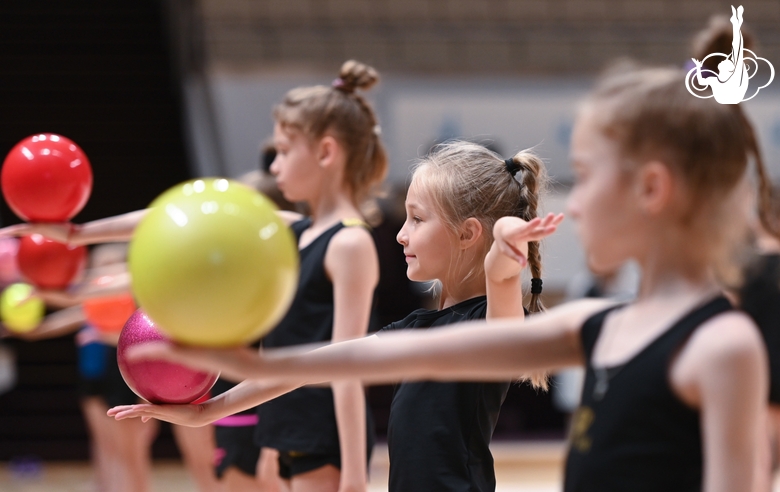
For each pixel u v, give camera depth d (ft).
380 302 44.06
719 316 6.05
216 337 5.87
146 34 53.36
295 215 15.70
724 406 5.79
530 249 11.09
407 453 10.02
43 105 49.55
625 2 59.06
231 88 52.70
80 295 15.55
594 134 6.32
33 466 38.52
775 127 47.34
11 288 22.13
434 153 11.18
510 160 11.13
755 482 5.76
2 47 51.70
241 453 16.53
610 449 6.29
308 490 13.46
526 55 56.90
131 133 49.75
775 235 18.39
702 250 6.20
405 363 6.66
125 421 28.19
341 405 12.37
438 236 10.61
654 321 6.30
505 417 41.68
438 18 58.44
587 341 6.74
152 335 8.03
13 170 11.32
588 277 36.58
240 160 51.96
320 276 13.66
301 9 57.06
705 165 6.06
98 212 47.03
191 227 5.72
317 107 14.33
